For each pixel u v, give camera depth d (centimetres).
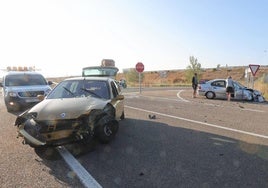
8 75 1483
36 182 465
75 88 823
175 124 982
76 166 540
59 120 605
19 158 596
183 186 441
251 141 730
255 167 528
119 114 885
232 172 502
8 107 1335
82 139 607
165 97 2328
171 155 604
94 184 451
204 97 2375
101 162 562
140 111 1352
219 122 1027
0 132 867
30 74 1519
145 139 749
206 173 497
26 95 1323
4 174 503
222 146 678
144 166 536
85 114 623
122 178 477
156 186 442
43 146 593
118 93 912
